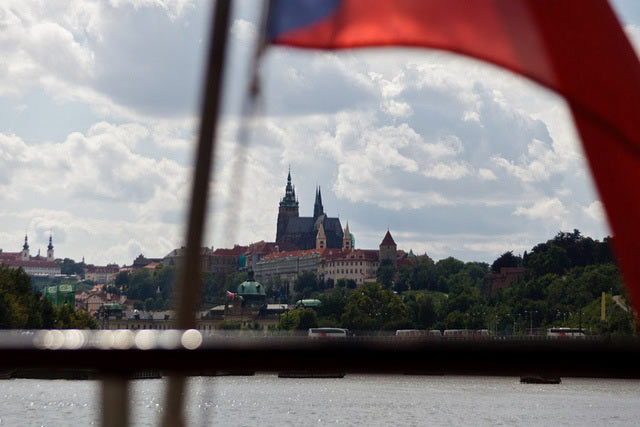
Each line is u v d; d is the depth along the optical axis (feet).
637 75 15.43
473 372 11.33
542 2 15.47
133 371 11.44
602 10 15.47
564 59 15.39
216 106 12.94
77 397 536.42
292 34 15.70
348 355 11.51
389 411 551.59
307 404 595.06
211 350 11.59
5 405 497.05
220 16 13.26
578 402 615.16
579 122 15.53
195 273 12.37
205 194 12.62
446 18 15.88
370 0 16.10
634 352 11.33
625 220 15.53
